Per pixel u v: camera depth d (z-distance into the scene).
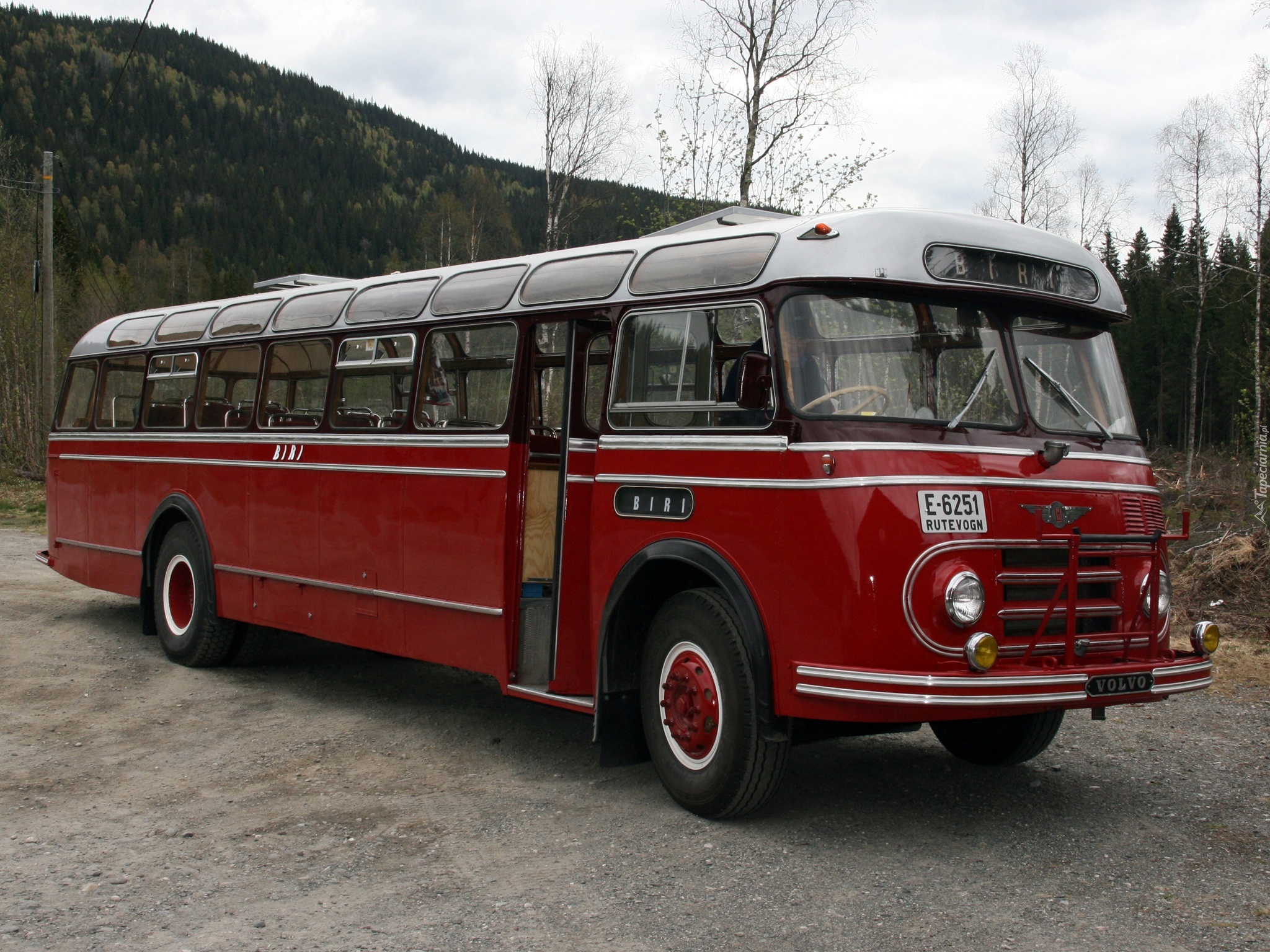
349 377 7.73
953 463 4.82
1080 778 6.07
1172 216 57.62
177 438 9.41
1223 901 4.29
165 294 89.88
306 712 7.64
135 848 4.98
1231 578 10.82
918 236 5.10
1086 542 5.05
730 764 5.06
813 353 4.95
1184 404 58.97
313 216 126.06
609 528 5.76
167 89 148.50
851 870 4.63
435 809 5.55
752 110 17.75
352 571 7.53
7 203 37.12
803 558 4.78
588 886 4.48
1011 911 4.18
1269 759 6.43
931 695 4.43
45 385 27.95
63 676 8.62
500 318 6.55
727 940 3.93
